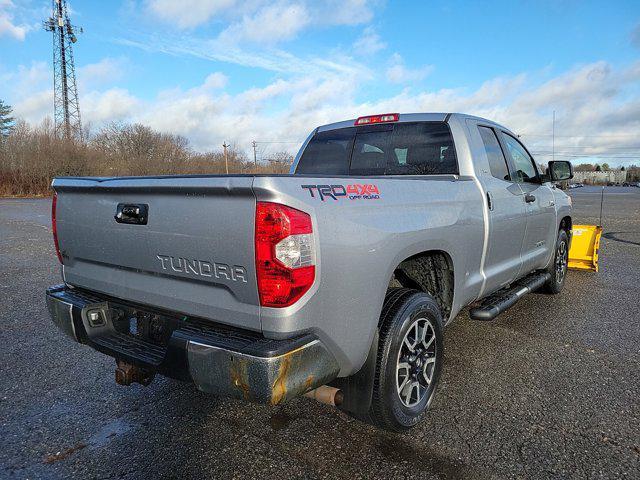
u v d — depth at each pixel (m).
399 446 2.74
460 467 2.54
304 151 4.73
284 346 2.05
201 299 2.33
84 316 2.79
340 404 2.66
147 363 2.41
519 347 4.25
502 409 3.15
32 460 2.62
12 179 36.03
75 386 3.52
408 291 2.90
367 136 4.32
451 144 3.84
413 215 2.79
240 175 2.10
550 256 5.50
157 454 2.68
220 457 2.64
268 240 2.03
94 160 41.31
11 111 84.50
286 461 2.60
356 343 2.39
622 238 11.94
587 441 2.77
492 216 3.74
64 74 60.50
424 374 3.00
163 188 2.34
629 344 4.32
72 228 2.98
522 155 4.91
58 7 59.53
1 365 3.88
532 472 2.48
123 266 2.69
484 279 3.76
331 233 2.20
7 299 5.89
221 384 2.11
